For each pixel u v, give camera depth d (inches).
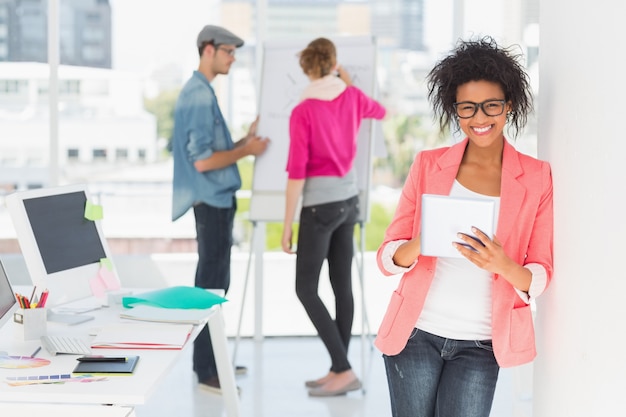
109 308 131.0
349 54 202.7
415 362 97.4
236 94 228.7
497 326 94.7
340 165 178.1
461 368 96.6
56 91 224.1
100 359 102.3
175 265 229.5
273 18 228.7
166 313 124.0
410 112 230.5
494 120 93.7
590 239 87.3
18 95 226.2
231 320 234.5
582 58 89.7
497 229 95.7
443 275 96.8
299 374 200.5
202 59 190.5
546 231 97.7
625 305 78.0
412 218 100.8
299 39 208.2
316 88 176.6
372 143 196.7
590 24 87.2
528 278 93.4
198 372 186.9
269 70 208.5
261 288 231.1
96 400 90.9
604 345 83.7
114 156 228.8
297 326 236.7
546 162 99.0
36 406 91.6
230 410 139.6
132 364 100.9
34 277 122.0
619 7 79.2
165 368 101.2
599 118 84.6
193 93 187.8
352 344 228.5
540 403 107.1
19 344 112.7
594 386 86.7
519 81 95.0
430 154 100.7
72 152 228.1
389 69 229.8
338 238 184.5
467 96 94.0
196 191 187.8
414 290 97.2
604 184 83.2
